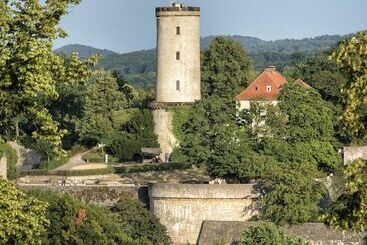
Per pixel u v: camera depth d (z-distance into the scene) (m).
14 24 91.31
